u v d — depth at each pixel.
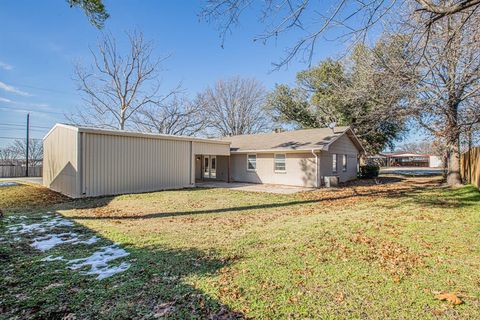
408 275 3.42
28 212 7.80
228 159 18.00
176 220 6.81
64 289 3.10
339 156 18.06
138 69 23.91
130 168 11.90
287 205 9.09
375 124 12.23
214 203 9.48
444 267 3.67
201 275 3.46
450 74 8.66
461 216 6.71
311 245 4.65
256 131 35.91
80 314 2.60
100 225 6.22
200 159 20.95
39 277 3.43
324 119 25.55
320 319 2.49
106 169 11.09
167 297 2.90
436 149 16.06
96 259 4.07
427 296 2.89
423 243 4.71
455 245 4.58
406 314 2.56
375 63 8.50
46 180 14.38
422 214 7.09
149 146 12.63
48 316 2.57
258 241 4.93
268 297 2.89
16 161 27.59
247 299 2.85
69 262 3.94
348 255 4.15
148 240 5.02
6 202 9.58
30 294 2.99
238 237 5.20
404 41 6.22
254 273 3.51
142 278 3.38
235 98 35.53
